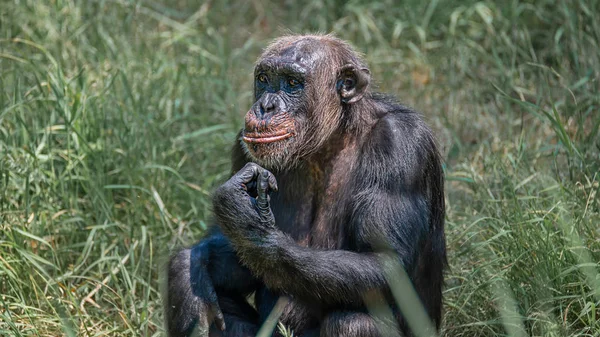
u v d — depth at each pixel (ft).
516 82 82.17
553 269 53.01
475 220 61.77
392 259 47.32
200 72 83.87
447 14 91.25
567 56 81.66
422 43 88.28
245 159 52.65
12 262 57.98
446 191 67.97
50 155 64.69
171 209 66.90
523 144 70.13
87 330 53.16
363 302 47.42
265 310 51.44
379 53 89.15
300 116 49.70
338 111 50.34
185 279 49.08
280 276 47.09
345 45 52.19
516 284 53.67
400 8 92.99
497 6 89.40
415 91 85.20
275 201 51.39
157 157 69.41
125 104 73.87
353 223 48.73
